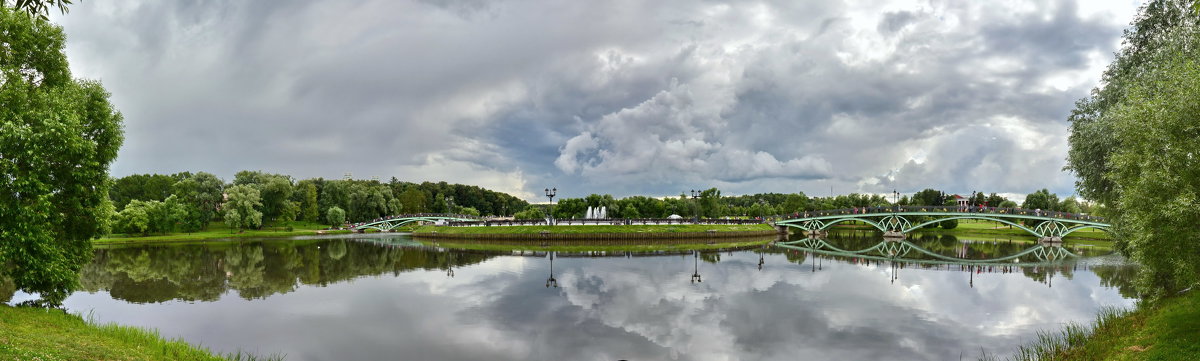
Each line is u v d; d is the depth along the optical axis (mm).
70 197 22703
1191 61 16109
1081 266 51812
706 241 90500
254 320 26750
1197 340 16172
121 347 16344
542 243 83938
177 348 17531
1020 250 74188
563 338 23469
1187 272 14508
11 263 21938
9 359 12664
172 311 28984
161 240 87250
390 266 49938
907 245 84438
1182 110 14172
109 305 30734
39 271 21312
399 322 26266
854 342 23031
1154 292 21844
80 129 22172
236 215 101375
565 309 29297
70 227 23781
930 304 31031
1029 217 89938
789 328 25344
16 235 19984
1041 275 44469
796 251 68938
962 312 28891
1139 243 15586
